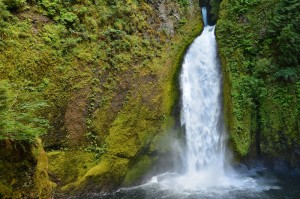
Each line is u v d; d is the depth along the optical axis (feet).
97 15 34.83
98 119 30.99
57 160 27.99
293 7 37.99
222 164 36.65
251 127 37.06
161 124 35.17
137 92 34.24
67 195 27.53
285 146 36.04
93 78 31.60
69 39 31.30
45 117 27.81
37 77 28.37
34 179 19.15
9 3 28.89
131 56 35.35
